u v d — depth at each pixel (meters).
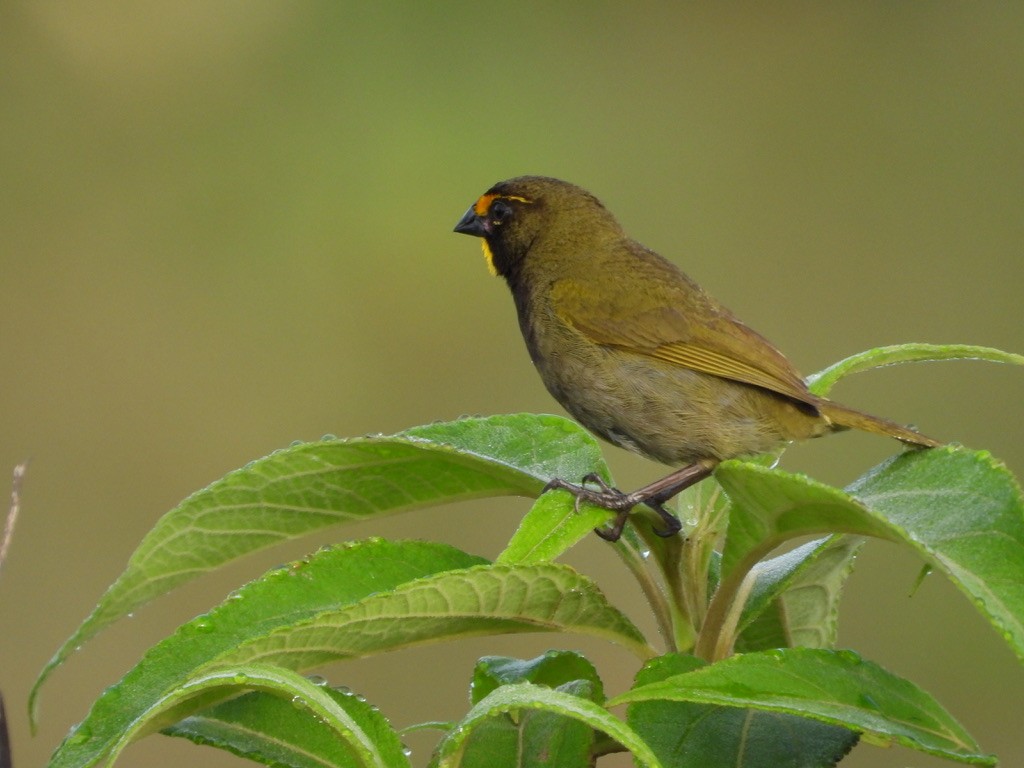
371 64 16.19
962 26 16.92
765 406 7.71
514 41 16.56
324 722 3.83
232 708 4.11
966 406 14.16
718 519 4.77
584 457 5.00
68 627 12.21
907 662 11.99
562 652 4.19
